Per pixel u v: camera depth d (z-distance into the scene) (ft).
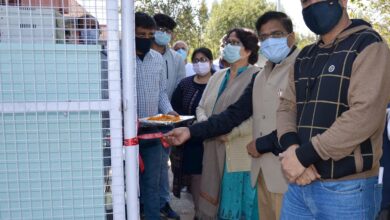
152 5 48.80
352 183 6.08
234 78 10.93
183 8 51.49
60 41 5.35
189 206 17.30
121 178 5.45
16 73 5.15
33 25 5.21
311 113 6.29
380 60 5.71
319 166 6.13
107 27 5.23
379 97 5.65
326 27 6.32
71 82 5.24
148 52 13.10
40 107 5.21
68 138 5.33
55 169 5.36
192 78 15.58
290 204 6.99
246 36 10.84
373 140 6.04
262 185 9.55
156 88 13.12
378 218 6.20
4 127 5.23
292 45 9.15
